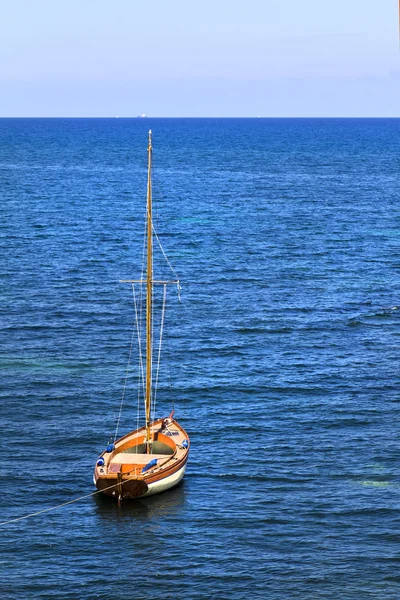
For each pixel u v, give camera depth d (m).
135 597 91.69
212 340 177.38
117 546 100.81
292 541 101.81
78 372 157.75
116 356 167.25
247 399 145.88
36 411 139.50
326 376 156.75
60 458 123.50
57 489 114.19
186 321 190.88
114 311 197.88
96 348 171.75
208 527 104.88
